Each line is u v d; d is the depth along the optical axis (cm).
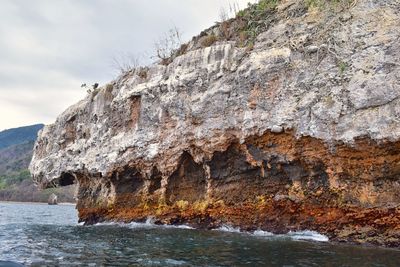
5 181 11112
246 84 1664
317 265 941
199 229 1698
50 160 2638
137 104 2148
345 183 1370
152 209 1989
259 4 1988
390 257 1027
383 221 1255
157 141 1953
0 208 5569
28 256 1108
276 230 1512
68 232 1759
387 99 1284
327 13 1636
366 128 1283
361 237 1268
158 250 1173
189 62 1950
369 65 1370
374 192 1298
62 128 2706
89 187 2378
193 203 1848
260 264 959
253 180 1655
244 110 1648
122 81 2380
